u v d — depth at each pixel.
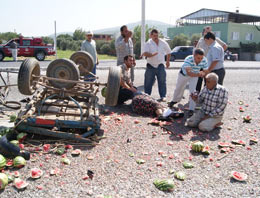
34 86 6.50
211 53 7.56
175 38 47.19
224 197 3.71
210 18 57.19
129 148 5.18
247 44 50.75
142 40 24.53
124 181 4.03
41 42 25.70
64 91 6.16
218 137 5.95
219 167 4.56
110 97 6.17
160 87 9.14
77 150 4.87
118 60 9.48
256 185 4.03
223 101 6.07
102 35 64.00
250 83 14.01
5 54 23.81
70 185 3.87
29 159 4.57
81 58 8.91
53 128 5.47
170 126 6.48
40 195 3.62
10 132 5.30
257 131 6.41
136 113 7.51
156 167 4.49
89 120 5.51
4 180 3.72
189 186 3.96
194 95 6.36
